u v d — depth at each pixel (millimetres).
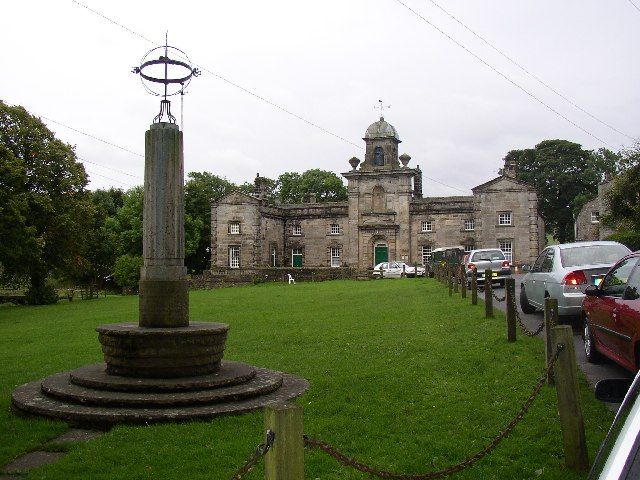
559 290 15117
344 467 6859
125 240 72875
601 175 81188
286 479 4051
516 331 14633
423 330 16109
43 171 42094
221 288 49688
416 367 11656
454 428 8070
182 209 10711
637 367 9242
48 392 9734
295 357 13680
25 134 41938
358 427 8227
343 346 14727
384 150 66438
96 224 72562
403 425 8297
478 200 60906
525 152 85750
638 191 41875
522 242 59531
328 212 69000
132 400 8992
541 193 82938
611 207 43656
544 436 7590
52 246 43812
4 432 8391
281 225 70875
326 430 8141
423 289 30859
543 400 9039
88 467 6957
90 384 9711
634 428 3020
